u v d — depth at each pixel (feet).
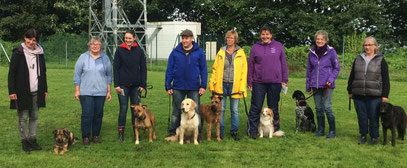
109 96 22.21
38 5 119.65
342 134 24.93
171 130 23.17
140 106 21.63
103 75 21.56
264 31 22.95
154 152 20.01
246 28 116.98
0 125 26.02
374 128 22.04
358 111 22.47
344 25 96.32
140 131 25.21
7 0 124.26
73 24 126.00
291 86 53.36
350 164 18.13
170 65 22.21
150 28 108.47
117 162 18.19
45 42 98.37
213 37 108.47
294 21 103.71
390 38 106.63
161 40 107.65
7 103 35.22
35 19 120.37
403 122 22.49
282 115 31.81
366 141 22.80
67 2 121.49
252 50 23.58
